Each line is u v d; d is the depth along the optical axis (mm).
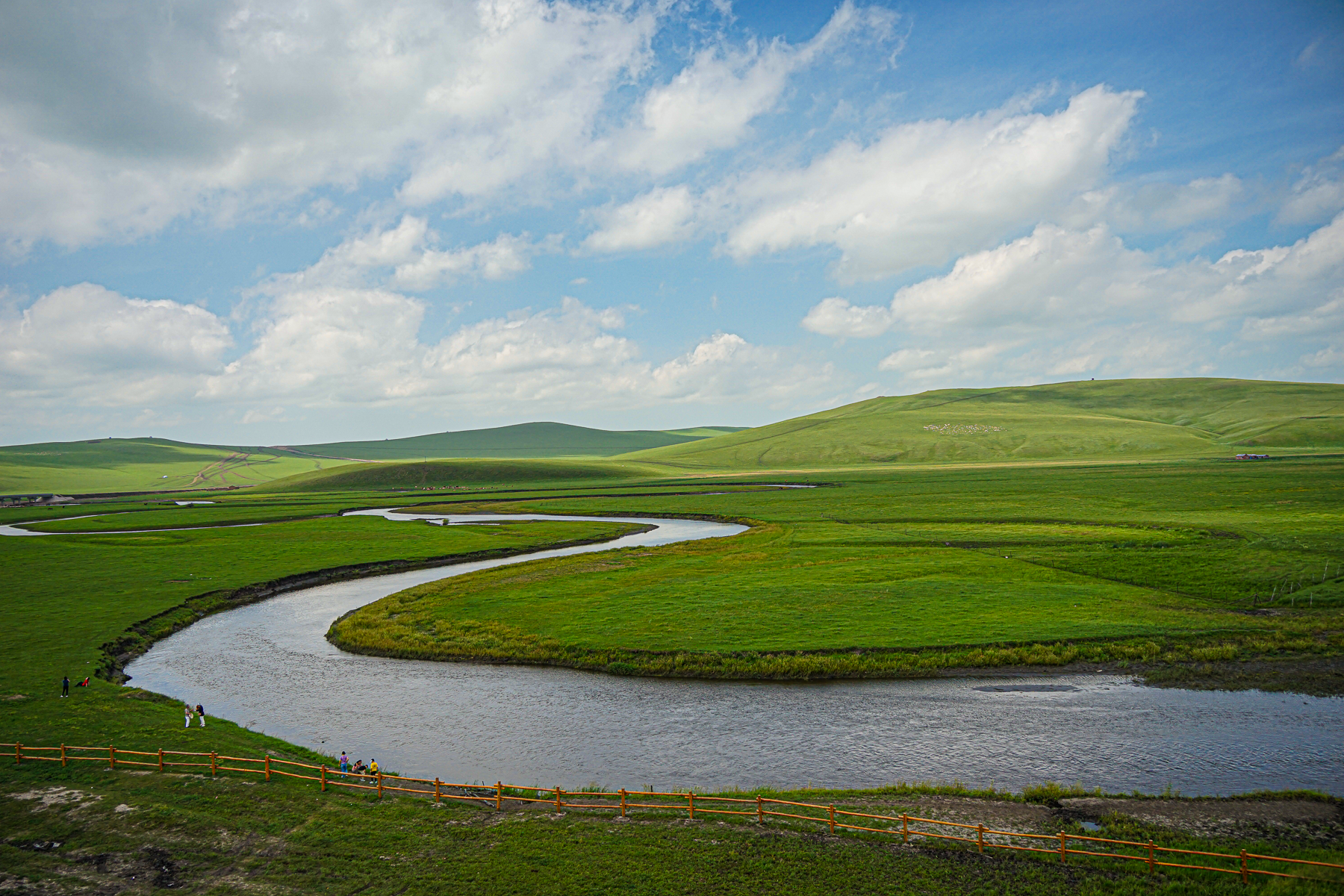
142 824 33531
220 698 53312
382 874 29703
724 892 28031
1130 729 43969
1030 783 37562
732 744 43750
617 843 31828
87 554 113188
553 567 97312
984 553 95500
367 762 42000
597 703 51125
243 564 104750
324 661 62219
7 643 64938
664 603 74438
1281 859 28422
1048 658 55812
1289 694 48625
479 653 62219
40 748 41438
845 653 57750
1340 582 71438
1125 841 30625
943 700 49875
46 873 29578
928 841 31375
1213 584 74500
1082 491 159625
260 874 29672
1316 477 156125
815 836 32062
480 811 35125
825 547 105438
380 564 106812
